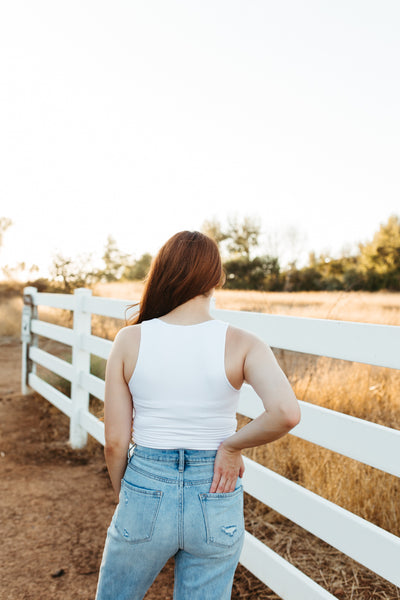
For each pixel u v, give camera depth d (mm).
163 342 1328
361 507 2842
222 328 1343
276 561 2184
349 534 1854
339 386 4215
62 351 8492
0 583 2543
